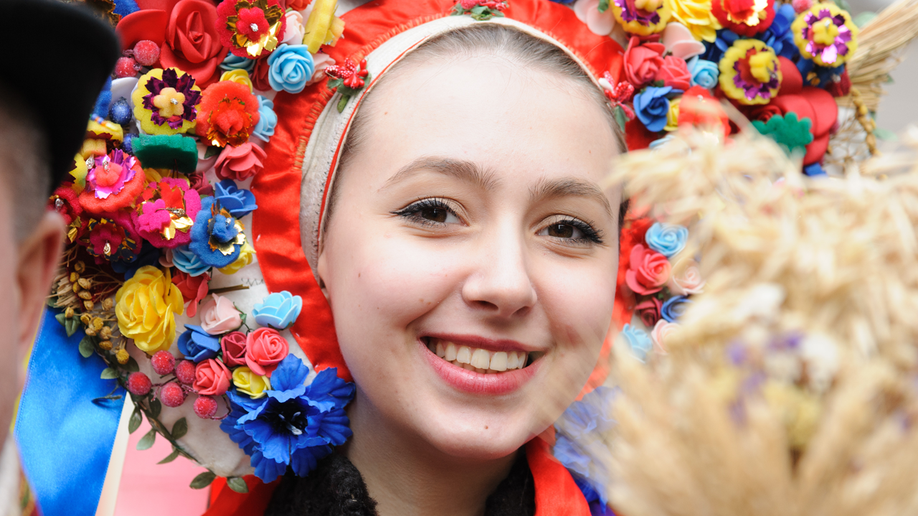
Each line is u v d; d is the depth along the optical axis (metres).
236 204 1.21
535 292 1.02
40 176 0.60
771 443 0.39
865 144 1.47
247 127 1.19
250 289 1.24
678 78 1.32
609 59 1.35
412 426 1.03
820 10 1.41
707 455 0.41
